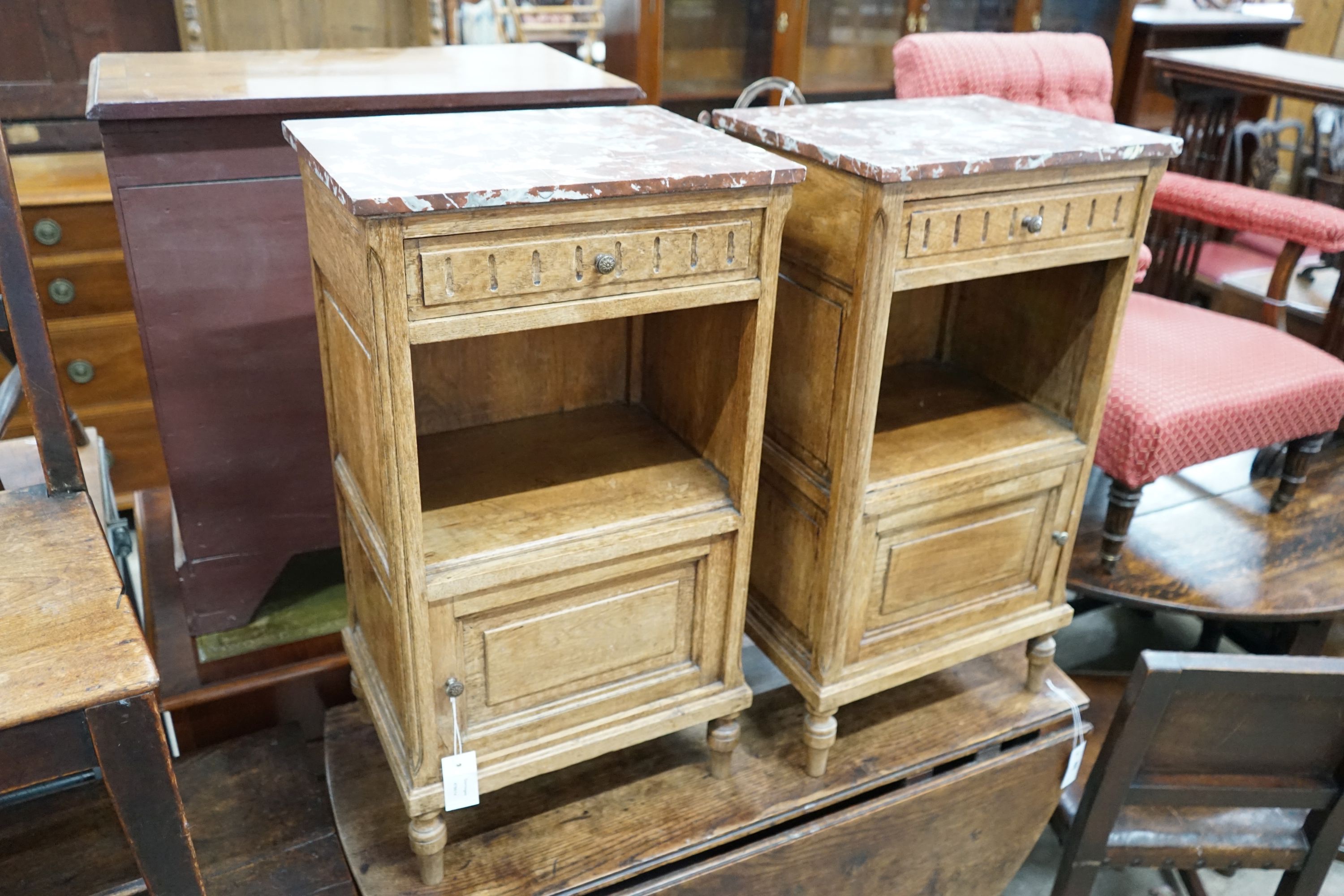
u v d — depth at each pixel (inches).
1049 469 57.1
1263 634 86.7
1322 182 109.6
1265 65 95.1
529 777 50.9
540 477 52.6
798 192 50.4
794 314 52.6
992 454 55.8
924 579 56.7
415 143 44.9
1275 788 52.0
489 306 40.3
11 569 41.7
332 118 56.2
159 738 36.7
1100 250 52.1
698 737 62.2
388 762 59.7
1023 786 64.6
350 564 57.0
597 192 39.4
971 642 59.6
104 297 89.8
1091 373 56.6
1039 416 60.3
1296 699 47.6
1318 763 51.8
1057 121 56.0
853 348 47.9
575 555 46.9
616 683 52.4
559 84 62.1
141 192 55.1
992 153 46.8
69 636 37.9
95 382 92.6
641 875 55.5
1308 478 89.4
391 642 48.9
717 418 51.7
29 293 43.4
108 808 48.8
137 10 91.2
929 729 62.8
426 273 38.5
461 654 47.1
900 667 57.4
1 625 38.4
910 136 50.6
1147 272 100.7
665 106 103.3
